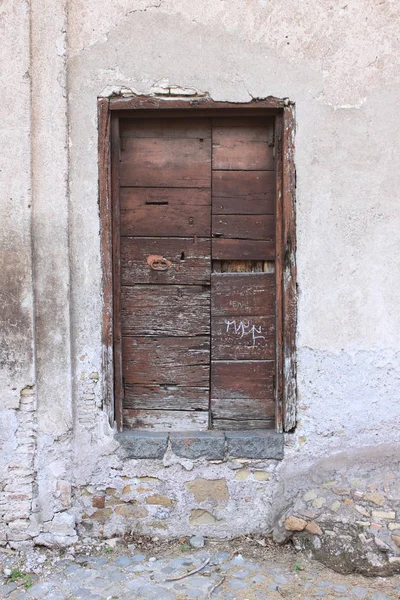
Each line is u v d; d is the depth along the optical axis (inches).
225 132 139.3
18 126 129.3
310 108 131.0
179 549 134.5
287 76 130.6
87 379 135.5
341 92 130.6
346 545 124.7
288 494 136.5
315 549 128.2
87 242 133.6
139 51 130.6
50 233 131.8
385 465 135.9
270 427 142.3
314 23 129.6
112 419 136.8
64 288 132.6
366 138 131.4
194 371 142.3
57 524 135.6
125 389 142.3
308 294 134.5
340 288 134.2
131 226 140.1
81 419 135.7
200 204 140.2
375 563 121.8
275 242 139.2
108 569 127.1
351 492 131.3
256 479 137.3
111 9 129.6
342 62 130.0
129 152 139.4
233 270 142.2
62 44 129.1
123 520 137.6
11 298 131.3
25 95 128.8
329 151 131.9
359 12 129.3
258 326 141.4
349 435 136.1
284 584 120.6
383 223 133.0
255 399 142.2
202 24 129.8
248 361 141.9
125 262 140.6
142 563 129.3
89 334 135.0
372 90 130.6
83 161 132.5
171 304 141.3
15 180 130.0
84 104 131.6
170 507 137.6
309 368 135.7
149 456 136.6
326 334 135.0
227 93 131.1
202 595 117.2
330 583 120.6
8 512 134.0
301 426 136.3
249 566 127.3
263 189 139.9
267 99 131.4
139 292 141.2
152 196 139.9
